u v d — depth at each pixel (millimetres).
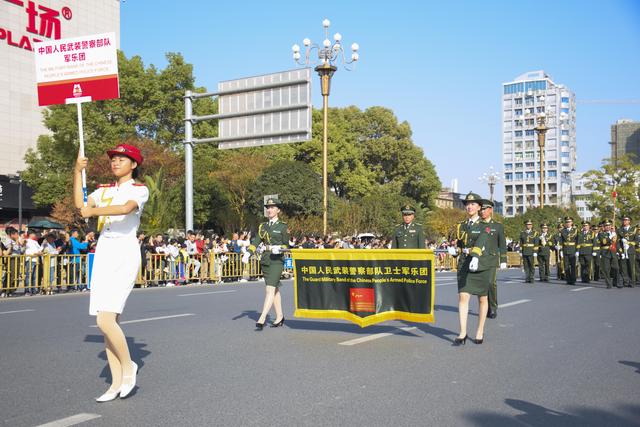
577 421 4887
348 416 4887
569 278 21703
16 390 5680
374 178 67125
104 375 6293
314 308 9164
